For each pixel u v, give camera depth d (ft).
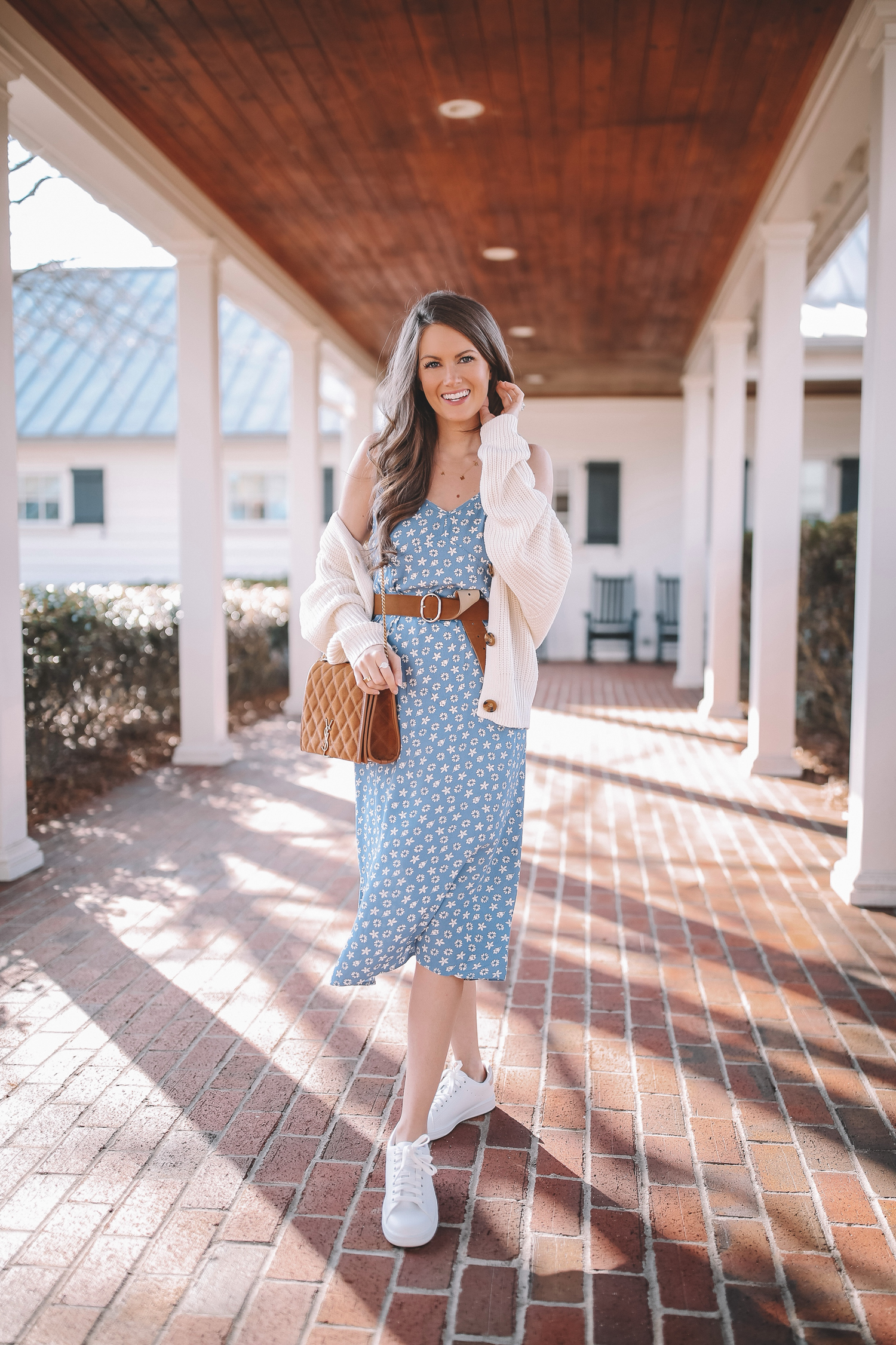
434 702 5.98
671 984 9.58
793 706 19.04
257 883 12.61
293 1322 5.23
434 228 20.49
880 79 11.24
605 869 13.25
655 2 11.97
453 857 5.89
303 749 6.29
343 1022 8.70
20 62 12.20
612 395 43.88
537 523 5.82
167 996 9.20
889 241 11.28
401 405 6.18
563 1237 5.91
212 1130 6.99
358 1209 6.15
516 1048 8.27
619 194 18.49
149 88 14.33
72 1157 6.67
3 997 9.16
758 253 19.20
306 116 15.26
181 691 20.15
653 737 23.65
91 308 28.68
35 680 16.70
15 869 12.66
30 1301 5.35
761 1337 5.16
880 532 11.54
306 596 6.44
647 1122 7.17
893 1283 5.57
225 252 19.62
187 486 19.62
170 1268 5.62
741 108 14.83
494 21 12.43
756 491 18.78
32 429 44.96
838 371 35.06
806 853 14.02
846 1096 7.56
